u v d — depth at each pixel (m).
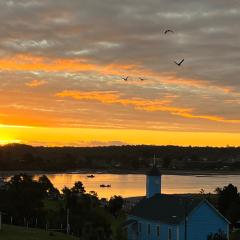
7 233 80.88
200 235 79.50
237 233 92.00
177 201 85.88
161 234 83.69
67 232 95.69
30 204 104.50
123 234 89.81
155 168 104.50
